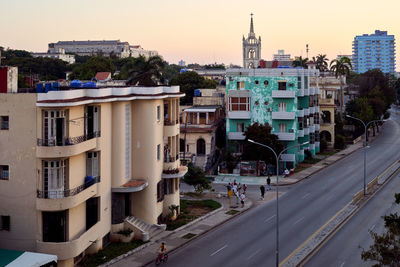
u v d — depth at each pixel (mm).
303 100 69688
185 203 46875
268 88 64312
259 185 56250
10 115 26641
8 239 27125
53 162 26906
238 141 65250
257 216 42812
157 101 36938
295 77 63688
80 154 29328
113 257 30672
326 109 83250
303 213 43375
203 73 170750
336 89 99812
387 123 124875
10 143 26766
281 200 48938
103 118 31406
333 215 42375
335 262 30672
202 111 64000
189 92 98750
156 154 36844
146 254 31984
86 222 30703
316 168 66375
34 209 26703
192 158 62000
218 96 78812
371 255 23750
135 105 35906
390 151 80812
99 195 31016
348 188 54031
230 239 35906
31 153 26531
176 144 41688
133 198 36344
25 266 22875
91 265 29109
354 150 82562
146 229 35531
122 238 33656
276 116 63906
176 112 41156
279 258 31453
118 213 33938
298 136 66562
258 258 31516
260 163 62406
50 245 26500
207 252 32875
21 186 26797
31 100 26344
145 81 48281
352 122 96062
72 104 26656
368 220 40719
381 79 123688
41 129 26438
